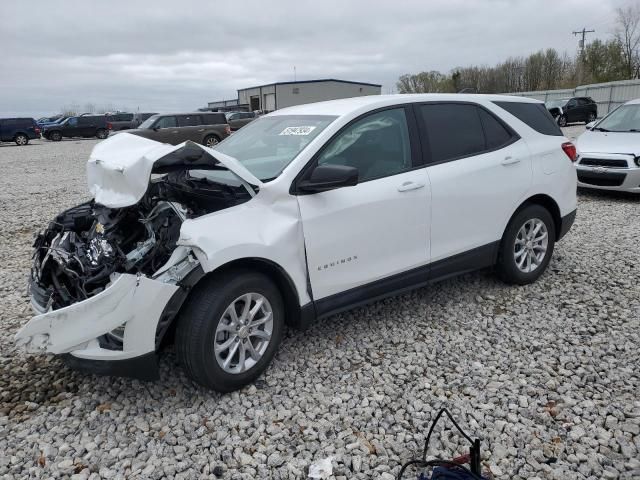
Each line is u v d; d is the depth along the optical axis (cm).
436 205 390
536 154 457
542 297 451
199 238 289
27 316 446
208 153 303
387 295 381
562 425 284
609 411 294
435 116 408
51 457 272
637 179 802
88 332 274
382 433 282
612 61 4575
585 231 656
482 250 431
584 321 405
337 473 255
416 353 364
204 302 297
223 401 312
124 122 3434
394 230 370
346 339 386
